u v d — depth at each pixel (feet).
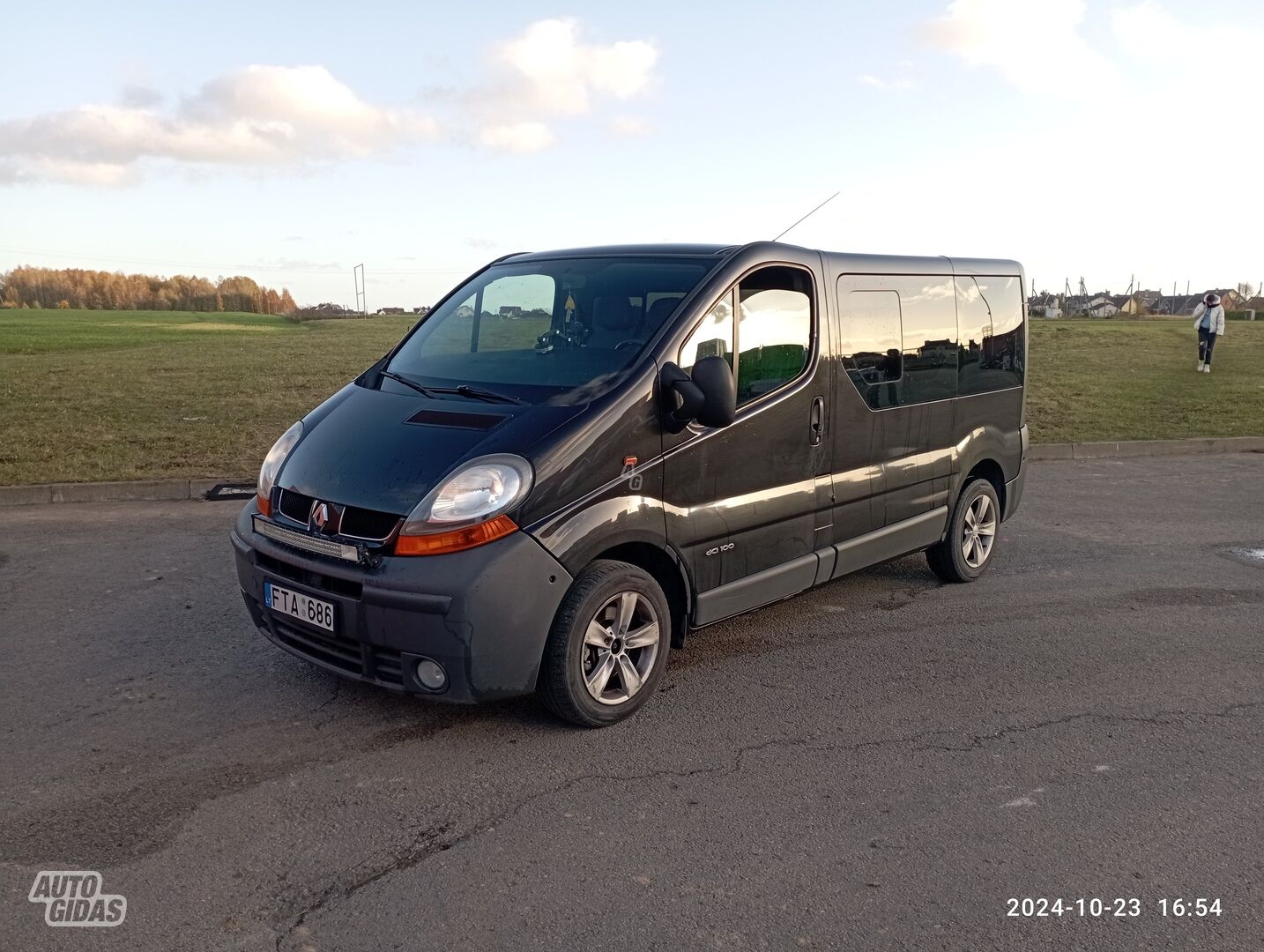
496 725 13.80
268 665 15.75
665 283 14.98
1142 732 14.28
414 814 11.41
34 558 21.83
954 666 16.71
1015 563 23.58
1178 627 19.01
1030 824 11.59
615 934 9.31
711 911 9.72
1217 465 39.01
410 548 12.08
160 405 45.68
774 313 15.56
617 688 14.08
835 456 16.79
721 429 14.49
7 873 10.03
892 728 14.17
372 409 14.32
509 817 11.41
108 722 13.61
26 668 15.47
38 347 91.61
